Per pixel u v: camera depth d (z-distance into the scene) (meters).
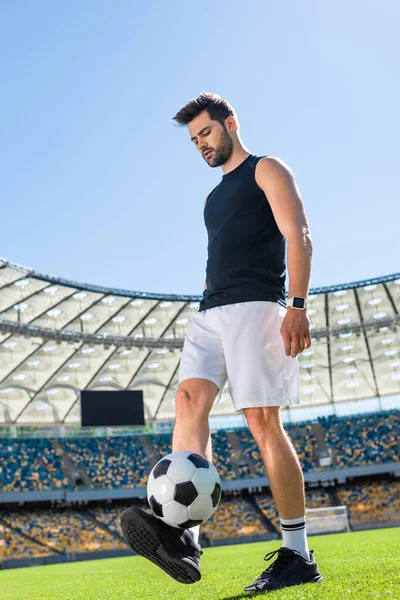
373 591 2.54
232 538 37.44
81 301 31.27
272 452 3.35
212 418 43.31
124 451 41.56
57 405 38.62
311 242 3.36
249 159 3.73
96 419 34.69
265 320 3.42
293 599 2.56
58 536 35.59
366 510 39.62
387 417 42.88
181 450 3.29
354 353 38.88
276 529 38.28
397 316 35.38
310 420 43.56
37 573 18.23
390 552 7.77
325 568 5.29
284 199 3.41
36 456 39.16
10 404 37.28
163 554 2.89
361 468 40.38
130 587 5.95
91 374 37.03
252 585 3.25
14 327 30.92
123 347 35.41
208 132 3.74
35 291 29.55
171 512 2.98
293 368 3.47
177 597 3.60
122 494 38.72
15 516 36.50
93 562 26.31
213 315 3.52
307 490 42.25
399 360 39.59
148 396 40.66
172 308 33.38
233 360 3.40
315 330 36.53
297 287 3.23
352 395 43.47
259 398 3.32
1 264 26.69
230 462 41.94
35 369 35.06
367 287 32.59
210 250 3.69
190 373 3.48
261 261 3.52
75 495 37.53
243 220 3.57
